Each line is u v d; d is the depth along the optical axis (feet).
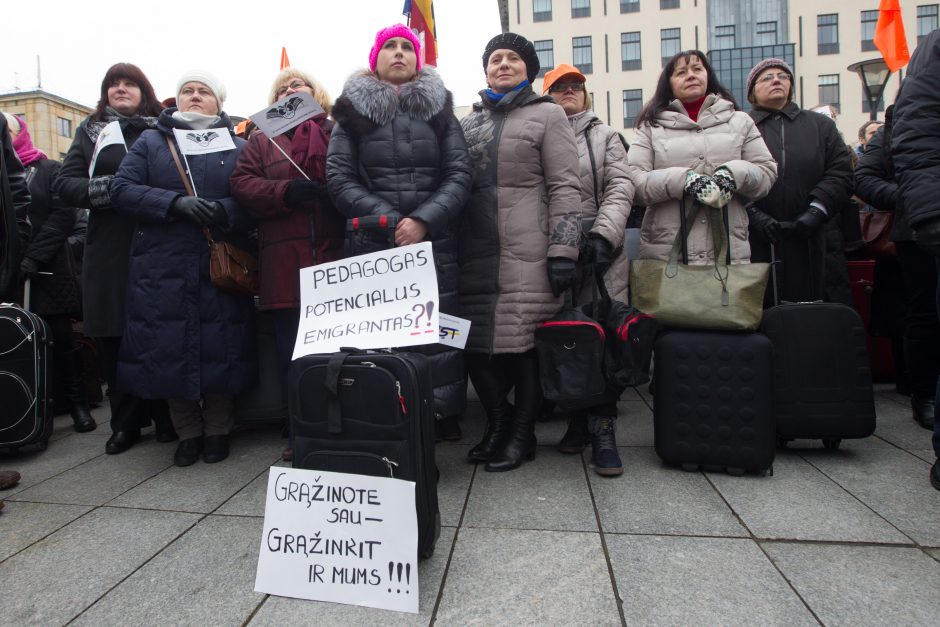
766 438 8.21
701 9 114.52
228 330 9.65
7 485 8.75
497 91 9.24
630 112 117.08
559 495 7.88
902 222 10.37
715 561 6.13
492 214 8.87
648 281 9.07
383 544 5.67
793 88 11.04
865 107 106.83
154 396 9.32
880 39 18.99
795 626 5.09
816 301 9.69
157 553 6.70
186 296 9.43
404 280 6.63
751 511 7.24
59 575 6.29
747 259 9.46
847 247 12.69
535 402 9.16
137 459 10.08
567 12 117.39
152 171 9.82
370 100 8.20
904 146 7.63
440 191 8.18
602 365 8.31
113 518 7.63
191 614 5.57
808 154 10.39
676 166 9.68
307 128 9.87
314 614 5.53
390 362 5.78
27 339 10.00
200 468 9.50
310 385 5.99
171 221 9.41
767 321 8.93
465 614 5.41
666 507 7.42
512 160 8.79
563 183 8.64
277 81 10.82
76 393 12.19
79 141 11.02
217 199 9.88
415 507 5.74
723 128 9.67
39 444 10.70
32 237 11.85
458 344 8.23
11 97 123.34
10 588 6.06
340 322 6.76
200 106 10.36
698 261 9.25
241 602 5.75
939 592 5.51
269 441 10.95
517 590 5.73
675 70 10.07
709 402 8.41
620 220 9.07
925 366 10.40
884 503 7.36
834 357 8.79
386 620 5.39
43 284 11.90
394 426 5.74
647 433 10.75
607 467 8.48
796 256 10.51
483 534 6.83
